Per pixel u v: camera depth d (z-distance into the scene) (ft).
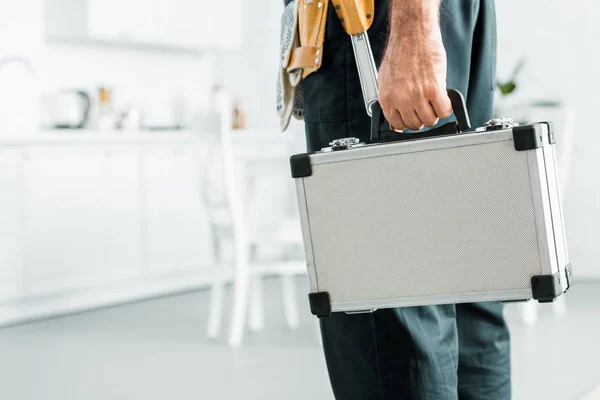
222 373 9.08
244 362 9.61
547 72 15.79
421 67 2.84
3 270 12.82
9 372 9.55
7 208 12.86
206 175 11.29
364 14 3.28
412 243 2.79
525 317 11.39
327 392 8.09
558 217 2.72
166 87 17.48
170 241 15.24
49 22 15.21
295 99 3.87
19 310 13.02
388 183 2.80
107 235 14.21
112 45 16.49
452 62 3.60
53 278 13.44
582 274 15.55
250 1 18.97
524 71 15.99
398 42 2.89
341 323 3.64
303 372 9.00
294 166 2.91
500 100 15.92
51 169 13.42
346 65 3.51
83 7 15.47
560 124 14.69
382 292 2.86
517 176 2.62
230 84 18.67
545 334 10.58
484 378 4.09
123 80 16.67
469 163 2.68
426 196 2.75
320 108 3.61
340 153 2.85
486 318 4.07
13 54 14.82
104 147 14.16
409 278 2.81
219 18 17.40
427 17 2.86
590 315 11.82
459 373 4.09
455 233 2.73
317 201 2.91
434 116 2.89
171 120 17.51
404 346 3.34
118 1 15.57
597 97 15.38
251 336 11.21
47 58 15.39
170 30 16.48
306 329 11.60
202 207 15.75
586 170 15.48
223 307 13.87
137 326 12.25
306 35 3.57
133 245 14.62
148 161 14.83
